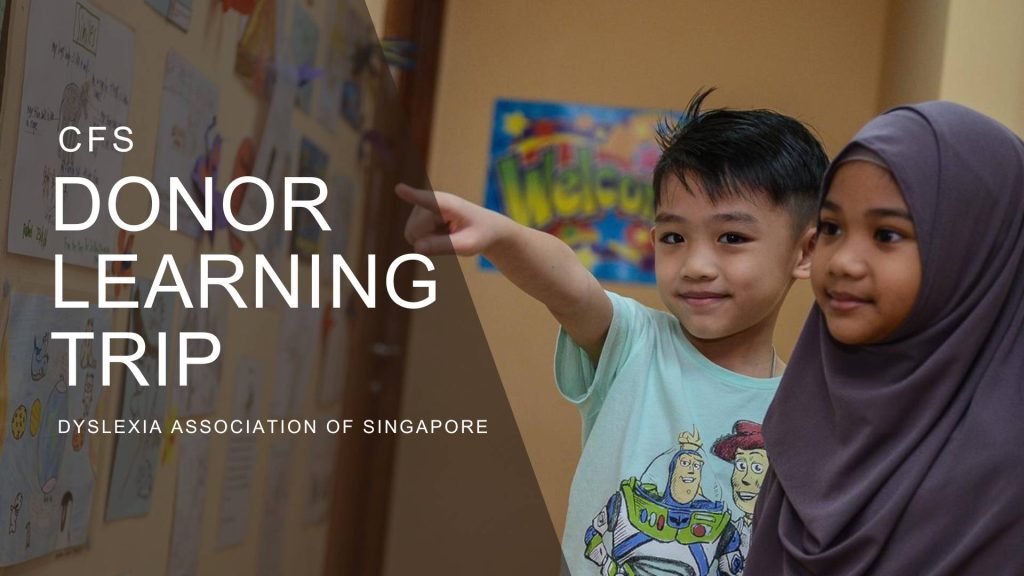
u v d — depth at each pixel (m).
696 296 1.00
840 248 0.70
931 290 0.67
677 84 2.91
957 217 0.67
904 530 0.66
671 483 0.97
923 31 2.37
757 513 0.80
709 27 2.92
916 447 0.68
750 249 0.98
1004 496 0.63
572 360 1.08
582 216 2.90
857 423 0.70
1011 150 0.70
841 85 2.88
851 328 0.70
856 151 0.70
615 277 2.88
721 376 1.00
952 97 2.10
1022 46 2.09
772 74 2.89
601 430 1.02
